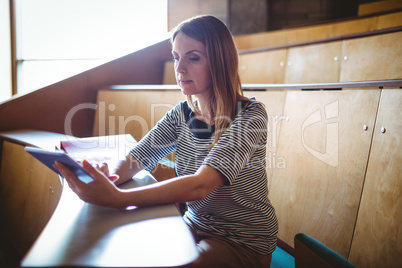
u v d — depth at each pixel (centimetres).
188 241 66
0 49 360
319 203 146
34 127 270
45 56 343
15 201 218
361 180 132
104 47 317
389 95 128
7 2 343
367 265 123
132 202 79
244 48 444
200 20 98
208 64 98
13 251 208
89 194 77
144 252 61
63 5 328
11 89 356
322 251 84
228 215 100
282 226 162
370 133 132
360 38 232
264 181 104
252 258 97
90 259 58
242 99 101
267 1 446
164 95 227
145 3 305
